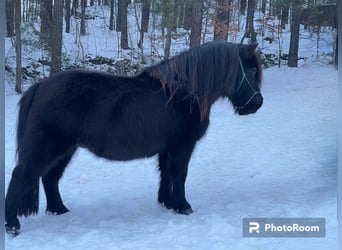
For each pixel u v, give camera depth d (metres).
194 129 5.34
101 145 4.99
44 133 4.75
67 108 4.76
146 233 4.77
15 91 17.73
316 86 16.45
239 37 25.02
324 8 21.95
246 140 9.88
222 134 10.61
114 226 5.04
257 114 12.77
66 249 4.34
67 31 27.42
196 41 16.92
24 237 4.67
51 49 18.20
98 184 6.97
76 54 22.84
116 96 4.98
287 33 26.95
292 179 6.77
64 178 7.29
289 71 19.77
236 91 5.52
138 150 5.14
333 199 5.43
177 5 17.38
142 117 5.05
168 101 5.18
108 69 21.84
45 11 19.95
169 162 5.42
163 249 4.24
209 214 5.30
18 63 17.47
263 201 5.70
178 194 5.42
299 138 9.73
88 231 4.89
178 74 5.29
